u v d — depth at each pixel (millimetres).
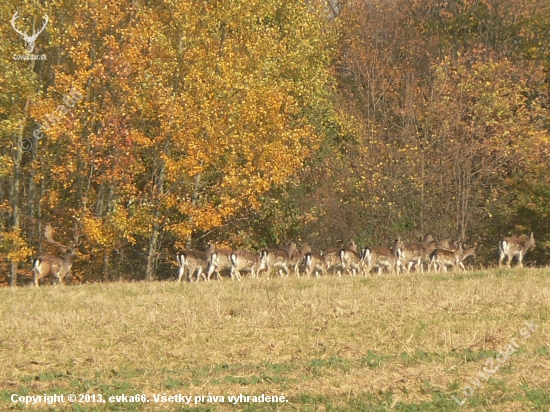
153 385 39469
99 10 92188
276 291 67062
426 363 42250
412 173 112812
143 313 57125
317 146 108125
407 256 95750
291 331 50719
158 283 78375
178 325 52781
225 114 95625
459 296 61094
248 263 90000
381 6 148125
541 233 112688
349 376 39906
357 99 129500
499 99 114625
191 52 95125
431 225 111875
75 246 96188
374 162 114312
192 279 89188
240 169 98312
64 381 40625
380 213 113375
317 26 115500
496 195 113812
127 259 120125
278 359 44219
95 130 99875
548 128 125250
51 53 101562
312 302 59375
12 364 43750
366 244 111562
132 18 99125
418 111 119062
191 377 40938
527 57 136125
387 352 45125
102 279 110500
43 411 35938
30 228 103312
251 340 48688
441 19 144500
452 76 122875
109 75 92875
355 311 56125
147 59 93375
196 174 96250
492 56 127750
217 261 88312
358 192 114000
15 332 51531
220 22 99250
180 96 95438
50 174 100312
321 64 116562
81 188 98750
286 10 114000
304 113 115250
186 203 95500
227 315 56062
